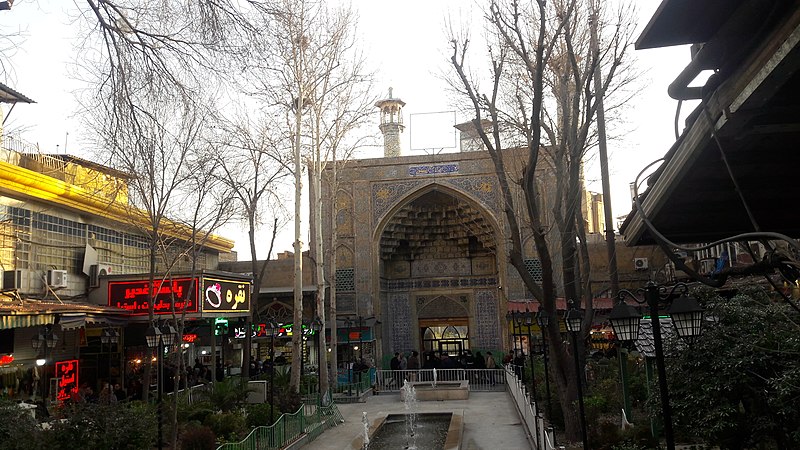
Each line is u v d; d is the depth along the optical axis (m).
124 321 14.96
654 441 8.46
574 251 10.38
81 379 15.23
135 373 16.88
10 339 12.84
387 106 26.17
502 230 22.22
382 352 23.70
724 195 3.62
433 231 25.09
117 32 4.65
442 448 11.56
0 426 8.18
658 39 2.62
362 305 22.83
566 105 10.25
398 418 14.90
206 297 15.58
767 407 6.60
